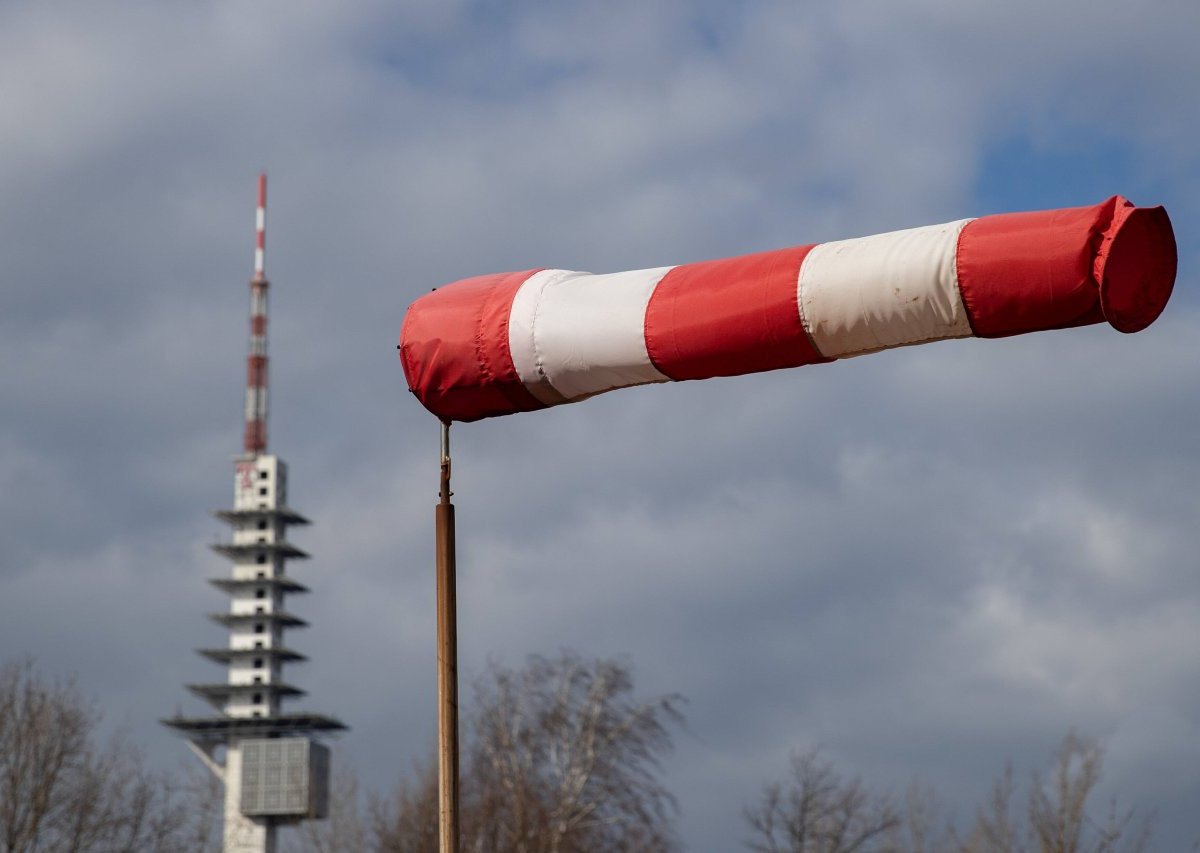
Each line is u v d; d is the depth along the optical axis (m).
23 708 53.47
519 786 62.12
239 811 175.25
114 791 54.00
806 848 57.59
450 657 14.33
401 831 63.12
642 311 14.12
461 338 14.76
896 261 13.07
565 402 14.87
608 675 65.62
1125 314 12.77
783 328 13.52
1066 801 51.91
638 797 64.00
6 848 51.34
